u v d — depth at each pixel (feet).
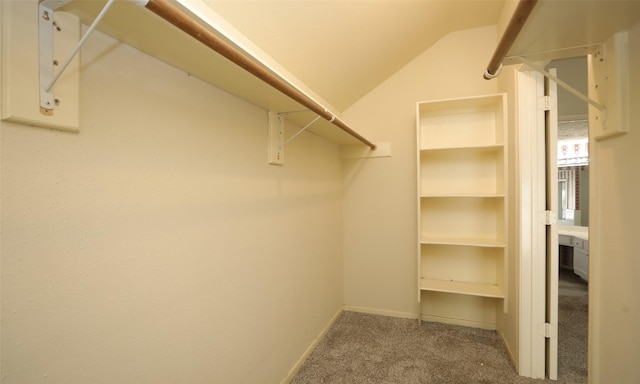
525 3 2.25
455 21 7.54
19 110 1.92
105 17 2.26
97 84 2.48
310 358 6.53
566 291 10.97
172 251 3.21
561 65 8.38
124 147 2.71
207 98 3.75
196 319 3.54
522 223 5.82
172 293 3.21
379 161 8.74
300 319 6.33
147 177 2.93
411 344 7.07
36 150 2.07
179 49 2.84
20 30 1.94
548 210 5.74
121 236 2.67
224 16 3.59
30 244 2.04
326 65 5.98
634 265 2.62
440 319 8.31
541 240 5.74
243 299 4.44
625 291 2.74
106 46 2.55
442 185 8.19
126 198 2.72
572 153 14.96
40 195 2.09
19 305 1.99
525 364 5.82
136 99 2.82
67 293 2.26
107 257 2.55
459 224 8.11
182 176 3.35
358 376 5.87
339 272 8.86
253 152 4.73
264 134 5.04
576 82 8.80
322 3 4.41
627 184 2.72
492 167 7.79
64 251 2.24
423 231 8.41
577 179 15.02
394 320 8.43
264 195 5.02
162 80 3.10
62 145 2.22
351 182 9.04
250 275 4.61
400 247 8.61
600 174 3.15
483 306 7.95
